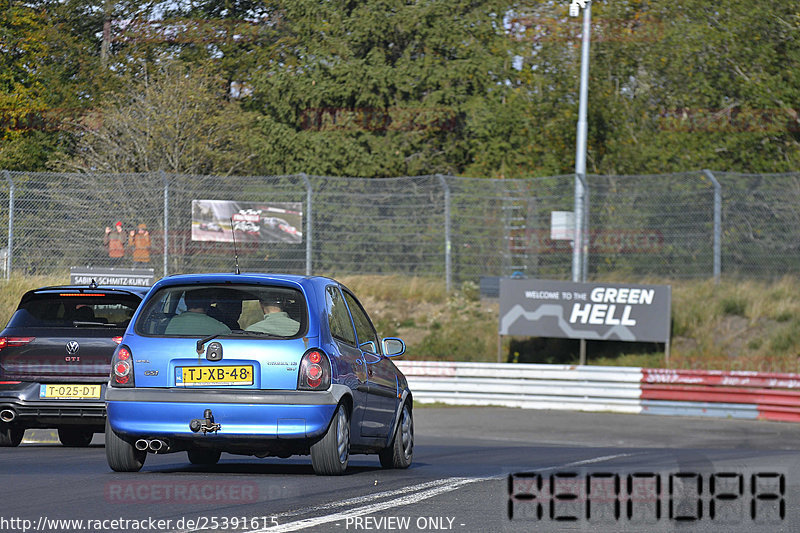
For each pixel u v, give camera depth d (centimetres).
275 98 14362
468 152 14212
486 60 14350
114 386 3225
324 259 10269
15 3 15875
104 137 13025
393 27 14725
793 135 12338
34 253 9825
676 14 13162
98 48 16412
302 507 2672
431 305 10212
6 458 4047
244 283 3312
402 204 10419
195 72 13700
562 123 12650
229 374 3181
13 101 14450
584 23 9900
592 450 5403
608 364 9269
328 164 13712
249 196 10194
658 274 9894
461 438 6581
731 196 9869
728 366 8869
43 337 4397
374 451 3722
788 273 9738
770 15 12475
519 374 8381
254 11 16625
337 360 3266
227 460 4209
